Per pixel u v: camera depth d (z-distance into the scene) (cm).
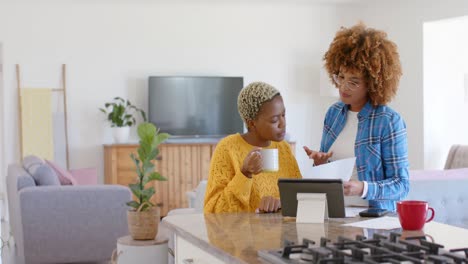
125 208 520
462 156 751
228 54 855
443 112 810
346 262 136
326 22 887
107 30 810
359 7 888
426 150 802
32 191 500
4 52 779
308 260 146
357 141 247
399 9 823
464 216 448
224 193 236
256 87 235
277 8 870
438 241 177
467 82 804
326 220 215
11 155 786
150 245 411
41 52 789
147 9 823
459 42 813
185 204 795
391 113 242
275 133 235
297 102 882
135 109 820
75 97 802
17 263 540
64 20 795
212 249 172
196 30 842
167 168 788
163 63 831
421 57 796
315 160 249
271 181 242
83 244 513
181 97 827
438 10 767
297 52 879
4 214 800
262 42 866
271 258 151
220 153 241
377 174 244
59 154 796
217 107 838
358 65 240
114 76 814
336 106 266
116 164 764
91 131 808
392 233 160
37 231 502
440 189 443
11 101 782
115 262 418
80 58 802
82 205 511
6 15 778
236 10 855
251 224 209
